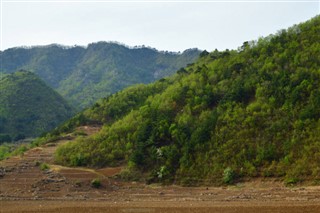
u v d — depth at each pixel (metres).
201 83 77.81
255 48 80.88
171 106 74.94
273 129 57.25
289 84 62.69
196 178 55.97
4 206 48.47
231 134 59.62
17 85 183.38
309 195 43.50
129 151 67.94
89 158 69.69
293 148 53.28
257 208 39.34
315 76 61.62
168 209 42.38
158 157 61.97
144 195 52.66
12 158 81.88
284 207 38.72
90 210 43.84
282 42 77.31
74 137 92.38
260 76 68.44
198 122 65.88
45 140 96.62
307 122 55.31
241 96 66.38
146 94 104.56
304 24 80.06
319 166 49.19
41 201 51.22
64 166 70.31
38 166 71.25
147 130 68.62
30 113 164.50
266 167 52.97
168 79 110.69
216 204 43.56
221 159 56.84
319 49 67.25
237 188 51.03
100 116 102.94
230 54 89.75
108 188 57.72
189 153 60.12
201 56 115.44
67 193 55.69
